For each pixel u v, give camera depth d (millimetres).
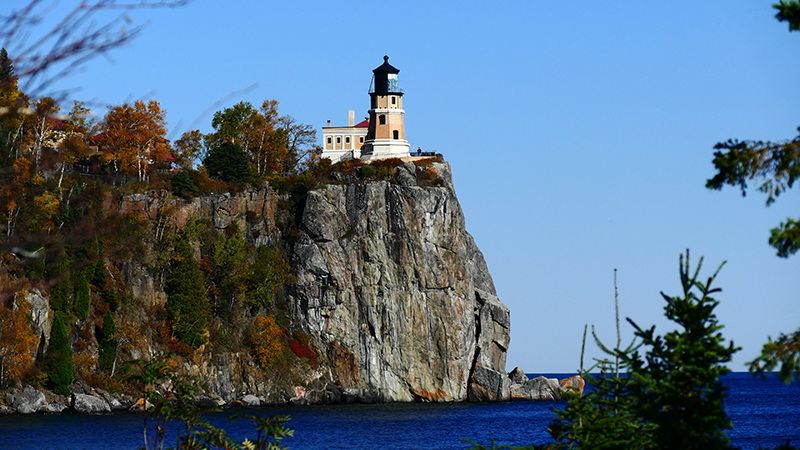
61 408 123938
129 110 131000
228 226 168250
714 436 25812
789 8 21141
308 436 112312
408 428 124250
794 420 163875
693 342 26219
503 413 150625
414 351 172625
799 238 20484
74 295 138625
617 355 29219
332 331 169250
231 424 119438
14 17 10750
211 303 159625
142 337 142500
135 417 119125
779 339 20625
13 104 11352
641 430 29984
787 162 21219
